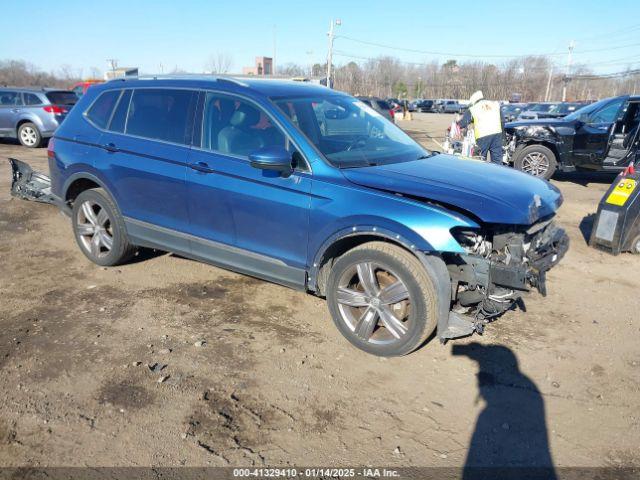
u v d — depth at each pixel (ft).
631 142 30.94
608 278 17.22
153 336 12.70
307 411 10.12
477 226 10.78
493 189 11.79
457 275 11.41
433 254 11.03
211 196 13.67
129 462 8.71
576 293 15.93
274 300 14.87
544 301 15.29
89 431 9.40
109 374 11.08
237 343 12.49
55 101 46.32
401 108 130.31
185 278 16.28
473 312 11.78
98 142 16.02
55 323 13.20
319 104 14.23
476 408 10.36
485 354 12.28
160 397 10.38
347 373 11.41
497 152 30.91
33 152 43.32
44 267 16.98
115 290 15.29
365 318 12.00
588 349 12.60
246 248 13.57
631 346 12.80
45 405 10.04
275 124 12.95
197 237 14.40
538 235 12.24
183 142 14.35
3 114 45.78
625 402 10.61
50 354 11.76
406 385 11.03
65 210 17.49
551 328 13.62
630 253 19.62
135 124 15.48
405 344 11.49
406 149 14.71
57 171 17.19
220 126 13.79
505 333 13.29
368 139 14.29
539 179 13.74
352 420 9.91
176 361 11.65
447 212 10.87
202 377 11.08
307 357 11.98
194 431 9.47
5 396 10.27
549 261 12.19
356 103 15.85
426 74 304.30
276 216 12.73
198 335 12.81
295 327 13.37
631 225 19.10
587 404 10.53
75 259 17.76
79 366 11.34
